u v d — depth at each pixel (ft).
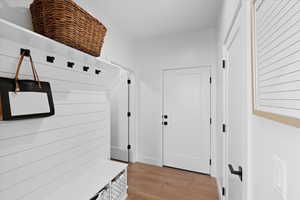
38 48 3.37
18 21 3.69
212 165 8.65
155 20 7.95
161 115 10.05
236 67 3.89
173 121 9.80
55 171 4.38
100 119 6.47
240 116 3.44
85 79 5.24
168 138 9.92
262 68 1.93
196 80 9.24
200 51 9.03
